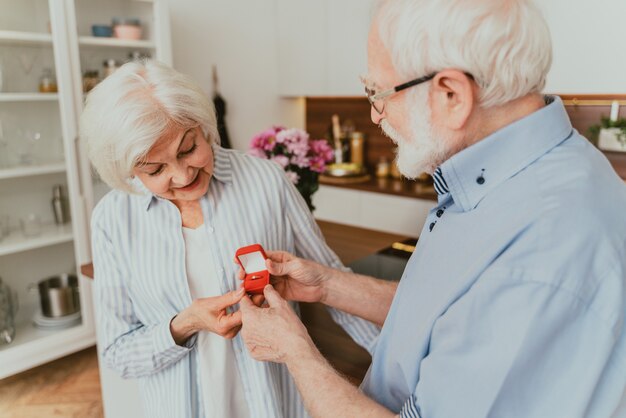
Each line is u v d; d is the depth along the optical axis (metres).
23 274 2.66
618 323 0.59
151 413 1.16
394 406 0.85
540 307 0.58
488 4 0.64
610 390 0.61
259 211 1.13
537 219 0.62
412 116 0.73
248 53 3.87
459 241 0.72
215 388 1.06
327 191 3.84
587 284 0.59
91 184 2.66
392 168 3.89
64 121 2.53
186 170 0.94
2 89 2.45
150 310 1.11
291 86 4.03
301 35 3.86
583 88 2.65
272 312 0.91
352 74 3.57
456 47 0.65
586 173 0.66
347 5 3.50
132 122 0.86
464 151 0.71
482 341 0.62
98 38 2.65
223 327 0.98
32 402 2.42
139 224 1.08
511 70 0.65
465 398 0.62
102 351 1.13
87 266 1.75
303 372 0.82
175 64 3.39
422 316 0.75
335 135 4.02
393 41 0.70
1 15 2.39
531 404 0.60
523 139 0.69
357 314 1.13
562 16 2.65
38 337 2.61
